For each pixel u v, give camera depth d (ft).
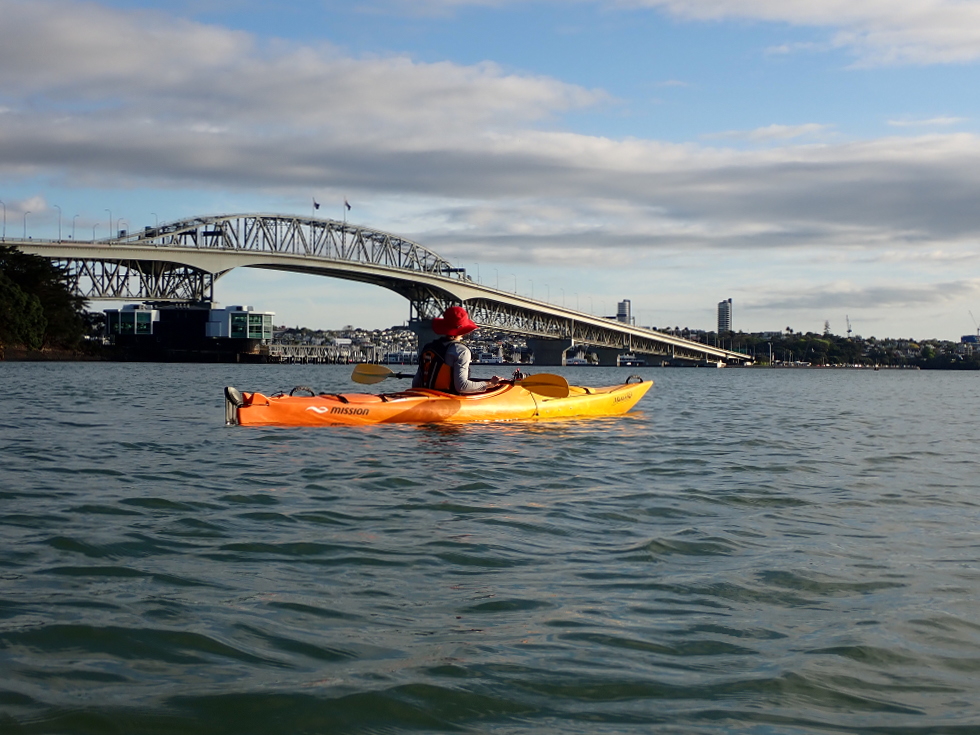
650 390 181.27
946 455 54.19
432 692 14.94
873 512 33.19
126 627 17.99
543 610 19.75
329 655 16.66
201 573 22.66
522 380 71.31
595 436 60.03
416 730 13.58
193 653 16.63
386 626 18.47
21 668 15.71
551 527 29.25
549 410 71.51
